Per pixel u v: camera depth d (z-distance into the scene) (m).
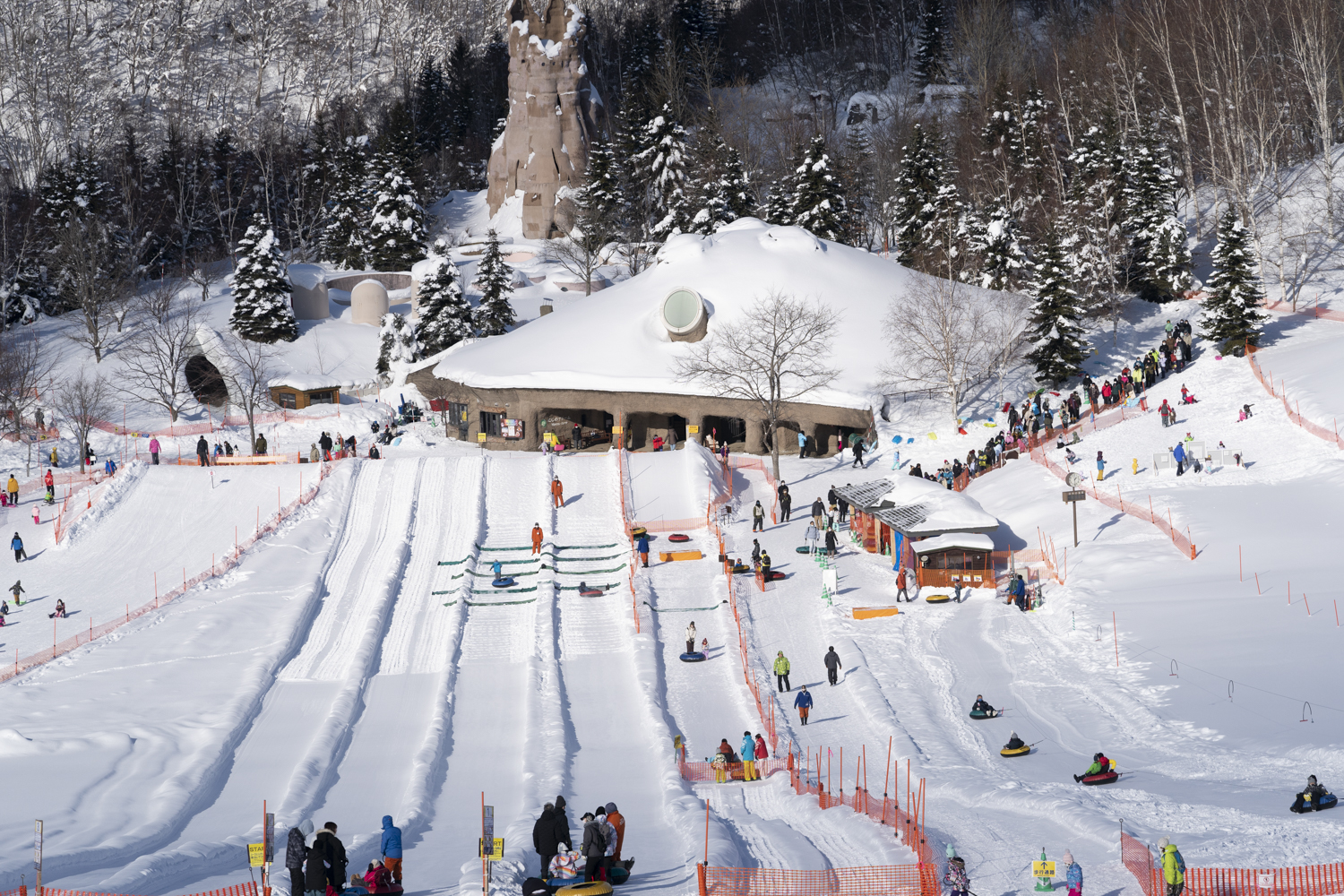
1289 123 95.38
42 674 40.22
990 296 71.56
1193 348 69.19
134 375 83.38
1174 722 29.69
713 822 24.38
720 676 38.47
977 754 29.33
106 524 57.25
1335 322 66.56
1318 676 30.70
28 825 26.31
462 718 36.16
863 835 22.66
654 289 73.50
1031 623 40.09
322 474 59.00
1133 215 80.38
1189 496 47.72
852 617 42.22
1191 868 17.94
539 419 69.62
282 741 34.31
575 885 18.95
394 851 20.61
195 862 23.31
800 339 64.31
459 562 50.44
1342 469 46.47
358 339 92.31
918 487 48.22
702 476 57.28
